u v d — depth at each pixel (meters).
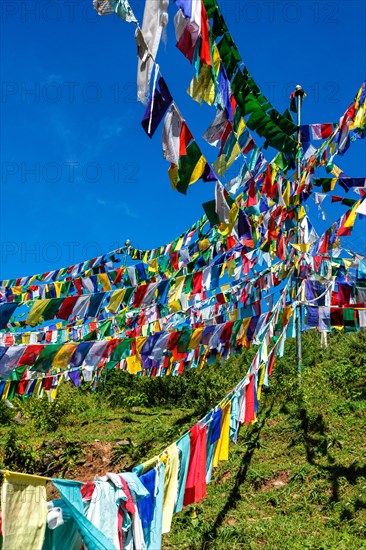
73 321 11.48
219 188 4.87
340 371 14.63
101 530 4.54
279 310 9.23
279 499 9.60
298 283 11.07
